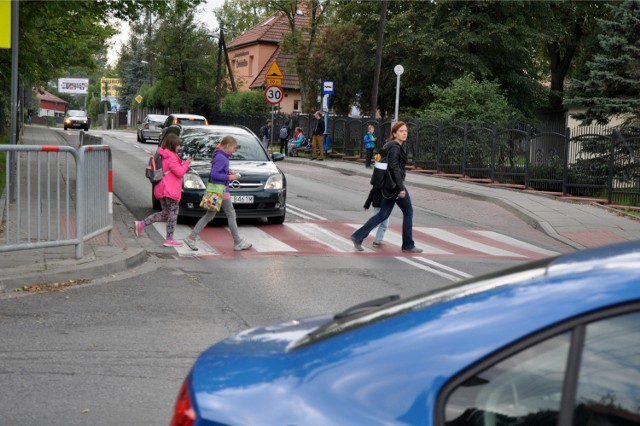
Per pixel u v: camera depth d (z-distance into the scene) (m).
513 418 1.94
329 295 8.77
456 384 2.01
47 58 24.95
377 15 45.09
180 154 14.83
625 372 1.88
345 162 33.34
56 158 9.16
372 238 13.66
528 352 1.98
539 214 17.73
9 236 8.88
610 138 19.98
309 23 56.22
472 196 21.25
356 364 2.16
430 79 43.03
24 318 7.18
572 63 55.72
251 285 9.18
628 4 24.81
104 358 6.07
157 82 72.25
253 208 14.02
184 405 2.33
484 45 41.97
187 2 20.45
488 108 32.09
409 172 27.83
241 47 73.19
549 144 22.00
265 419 2.14
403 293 9.05
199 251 11.52
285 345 2.54
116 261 9.51
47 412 4.89
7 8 13.64
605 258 2.24
